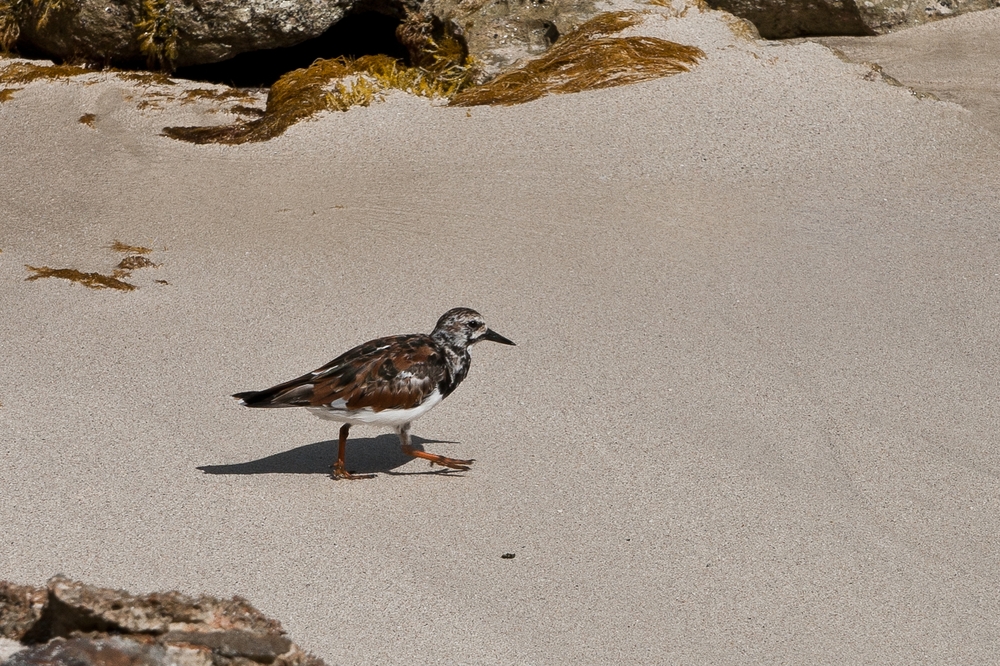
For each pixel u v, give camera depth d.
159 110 16.89
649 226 13.13
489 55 17.38
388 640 6.98
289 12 17.70
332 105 16.08
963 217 13.26
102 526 8.12
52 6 18.53
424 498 8.64
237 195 14.21
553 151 14.75
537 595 7.45
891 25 19.31
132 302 11.89
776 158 14.56
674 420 9.65
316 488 8.78
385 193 14.03
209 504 8.48
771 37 19.50
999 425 9.51
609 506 8.48
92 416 9.72
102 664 5.36
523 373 10.46
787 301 11.61
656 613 7.28
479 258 12.59
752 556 7.88
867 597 7.45
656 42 16.83
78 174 14.95
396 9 18.30
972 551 7.94
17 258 12.95
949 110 15.70
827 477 8.84
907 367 10.41
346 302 11.80
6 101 17.17
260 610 7.22
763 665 6.81
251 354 10.83
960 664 6.84
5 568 7.55
